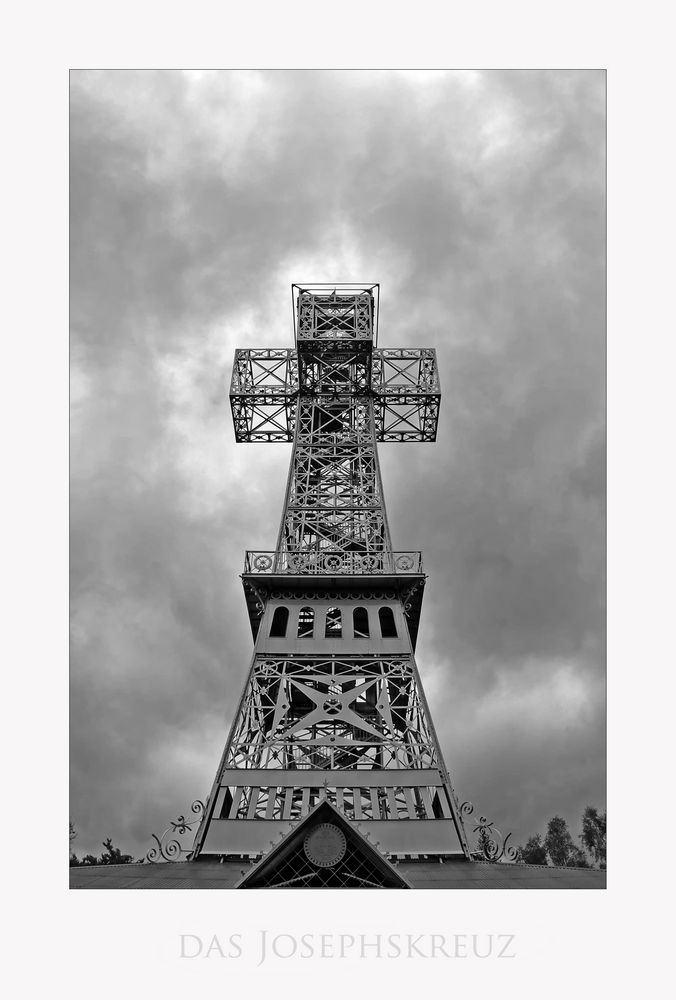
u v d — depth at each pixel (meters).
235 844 33.84
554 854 59.84
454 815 35.41
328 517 54.19
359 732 46.19
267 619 46.16
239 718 40.53
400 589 48.31
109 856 44.47
